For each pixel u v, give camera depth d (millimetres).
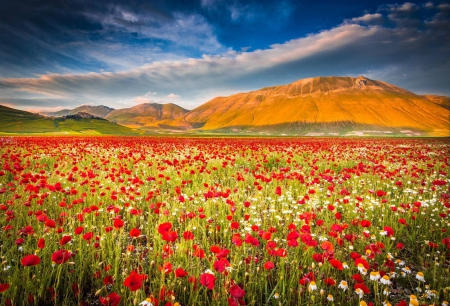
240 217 6379
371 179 10750
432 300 3365
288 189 8773
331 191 7621
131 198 6621
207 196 6215
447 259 4742
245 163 14906
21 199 6641
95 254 4344
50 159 14320
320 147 23969
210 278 2824
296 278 3857
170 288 3295
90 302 3488
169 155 17609
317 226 5527
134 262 4379
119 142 27609
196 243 4906
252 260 4281
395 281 4098
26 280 3453
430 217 6438
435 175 11234
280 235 5430
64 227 5234
